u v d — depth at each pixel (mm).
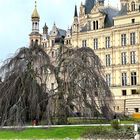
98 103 66000
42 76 65625
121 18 121125
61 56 67500
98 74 65938
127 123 65875
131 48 118250
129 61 118438
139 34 116938
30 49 67250
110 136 51969
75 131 56312
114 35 122438
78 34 133250
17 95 62906
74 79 64062
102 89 65125
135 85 116188
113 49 122250
